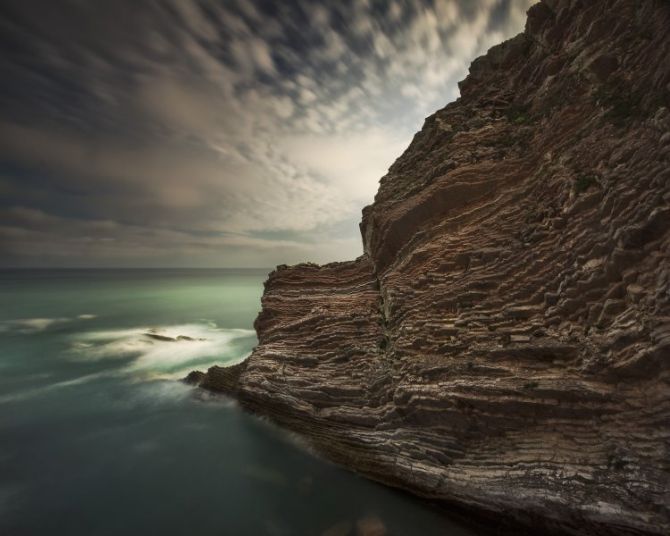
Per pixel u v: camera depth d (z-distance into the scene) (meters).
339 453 14.76
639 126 10.63
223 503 13.40
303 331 19.44
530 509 10.06
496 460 10.98
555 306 11.40
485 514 10.94
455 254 14.88
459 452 11.80
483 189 15.52
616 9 12.71
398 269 17.16
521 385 10.88
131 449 17.09
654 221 9.25
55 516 12.92
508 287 12.86
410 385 13.29
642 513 8.45
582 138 12.50
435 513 11.93
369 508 12.61
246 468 15.35
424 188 17.67
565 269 11.45
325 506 12.92
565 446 9.92
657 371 8.77
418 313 15.04
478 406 11.54
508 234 13.64
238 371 22.17
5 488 14.41
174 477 14.97
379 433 13.86
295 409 16.67
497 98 18.20
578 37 14.43
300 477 14.48
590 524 9.20
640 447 8.73
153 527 12.34
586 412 9.81
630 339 9.26
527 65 17.17
